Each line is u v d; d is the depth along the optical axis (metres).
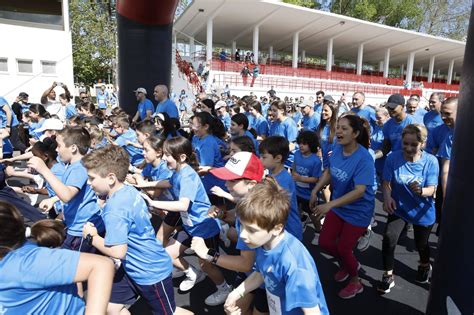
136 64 8.63
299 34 28.50
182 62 24.27
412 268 3.83
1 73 14.89
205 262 2.95
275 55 37.00
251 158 2.36
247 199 1.61
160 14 8.22
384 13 43.38
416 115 6.12
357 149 2.94
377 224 5.25
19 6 15.02
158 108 7.23
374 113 6.06
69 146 2.73
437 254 2.11
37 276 1.28
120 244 2.09
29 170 5.25
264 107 13.34
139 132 4.62
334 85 27.06
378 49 33.50
